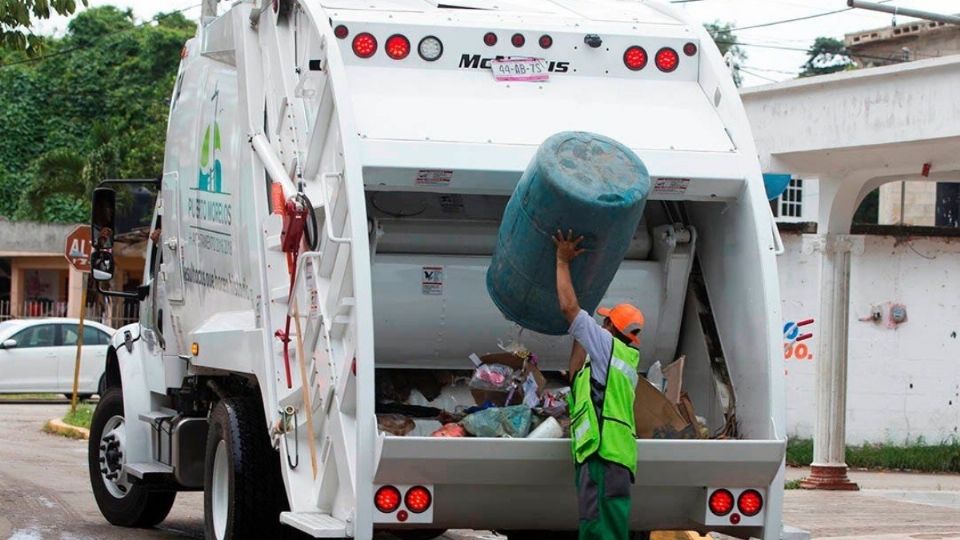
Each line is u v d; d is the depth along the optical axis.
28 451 19.27
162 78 56.50
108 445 12.54
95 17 59.19
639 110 8.64
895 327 22.12
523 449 7.59
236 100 10.05
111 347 12.90
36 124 56.59
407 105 8.27
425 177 7.99
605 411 7.57
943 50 40.00
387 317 8.52
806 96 16.95
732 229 8.41
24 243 46.38
